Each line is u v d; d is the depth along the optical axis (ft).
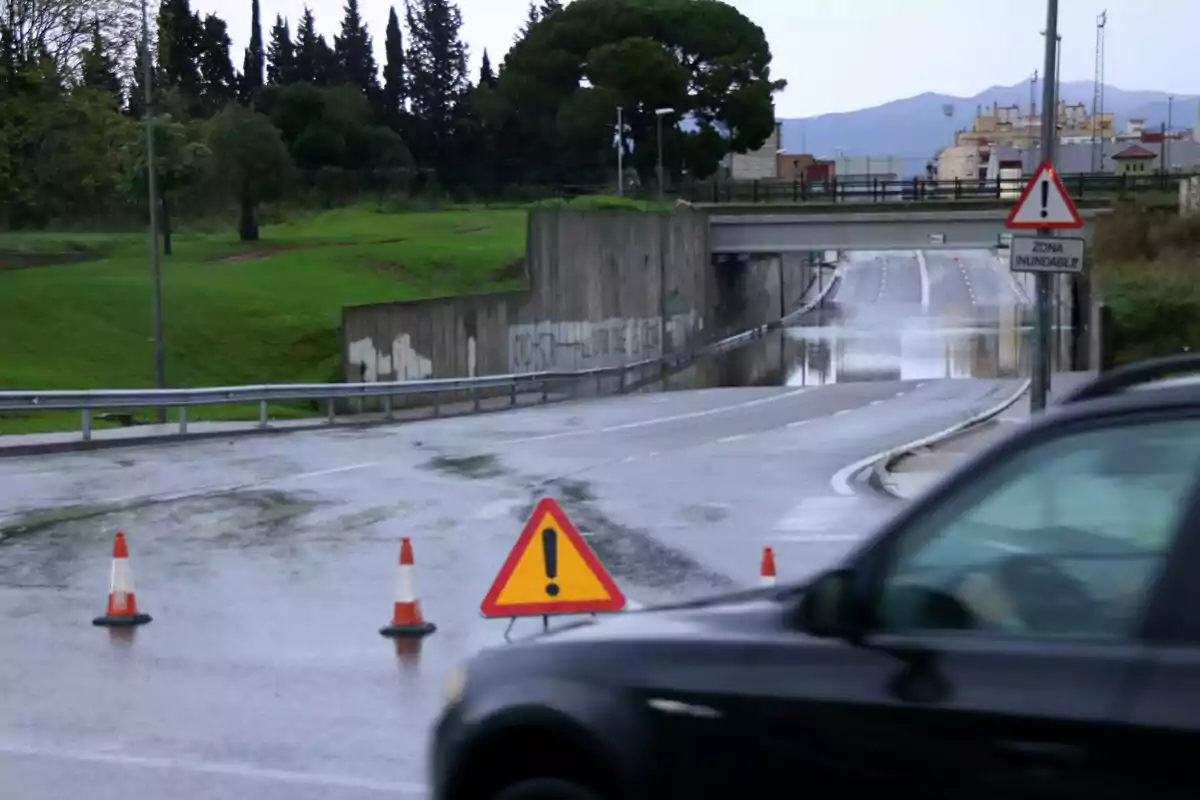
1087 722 11.64
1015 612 12.84
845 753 12.89
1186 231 187.42
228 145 223.30
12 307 147.95
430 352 152.87
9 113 156.35
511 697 14.92
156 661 33.01
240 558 47.52
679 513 58.23
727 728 13.58
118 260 197.77
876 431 99.25
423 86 432.25
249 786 23.90
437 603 39.68
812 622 13.75
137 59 173.58
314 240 233.14
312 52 438.81
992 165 529.45
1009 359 221.87
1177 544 11.97
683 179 346.95
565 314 186.91
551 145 358.23
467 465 79.00
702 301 246.47
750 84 353.51
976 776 12.16
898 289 382.63
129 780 24.30
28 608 39.32
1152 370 13.80
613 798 14.33
